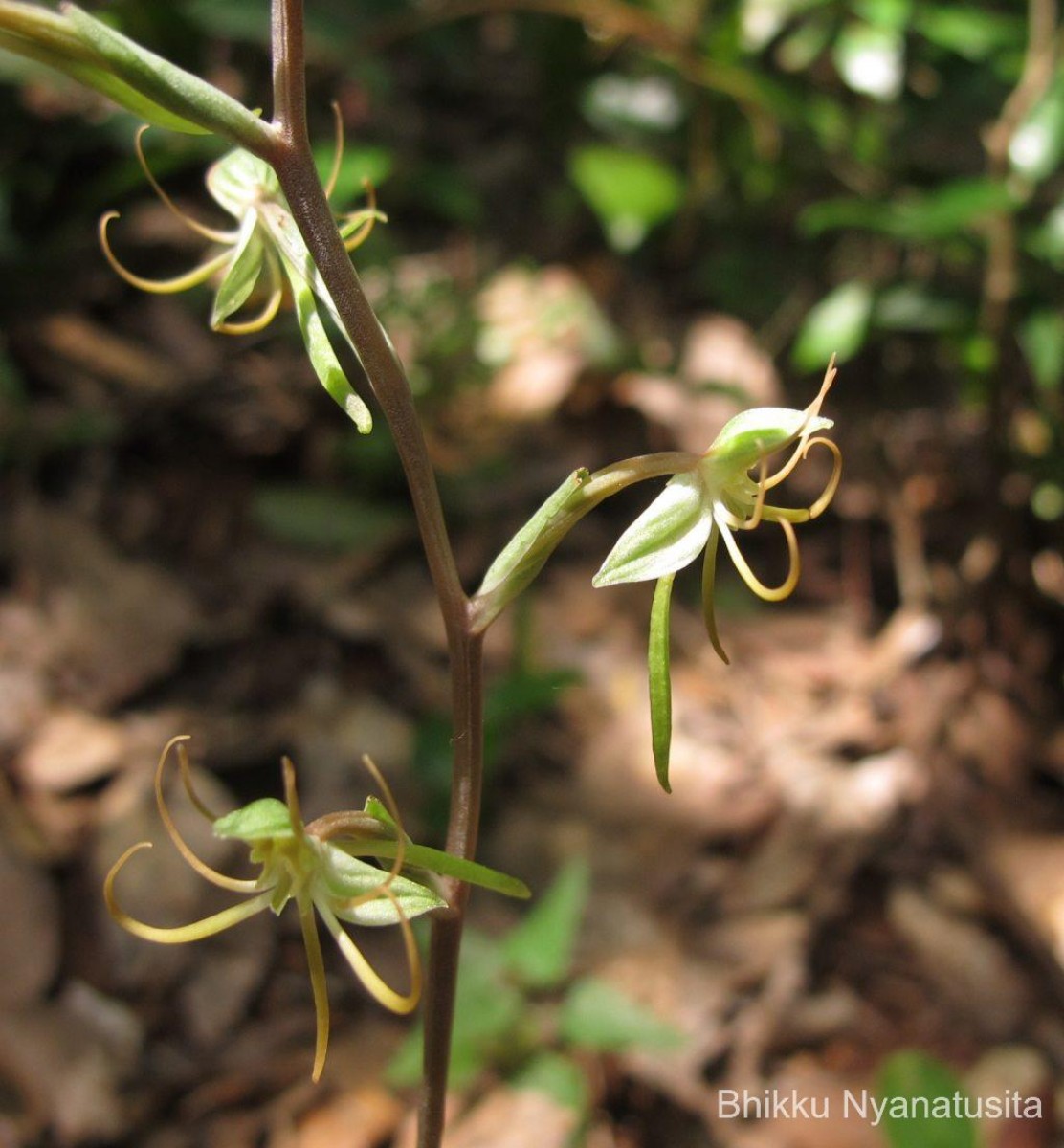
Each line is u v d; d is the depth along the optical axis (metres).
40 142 0.23
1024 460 0.20
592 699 0.19
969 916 0.17
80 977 0.15
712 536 0.09
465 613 0.08
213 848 0.16
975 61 0.22
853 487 0.23
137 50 0.07
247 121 0.08
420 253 0.26
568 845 0.17
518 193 0.29
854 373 0.24
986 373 0.20
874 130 0.21
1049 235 0.18
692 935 0.17
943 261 0.22
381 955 0.16
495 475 0.22
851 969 0.16
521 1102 0.14
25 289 0.22
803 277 0.24
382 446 0.21
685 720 0.19
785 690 0.20
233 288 0.09
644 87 0.25
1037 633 0.21
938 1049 0.16
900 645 0.21
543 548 0.08
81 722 0.17
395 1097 0.14
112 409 0.21
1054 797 0.19
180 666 0.18
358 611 0.19
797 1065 0.15
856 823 0.18
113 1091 0.14
